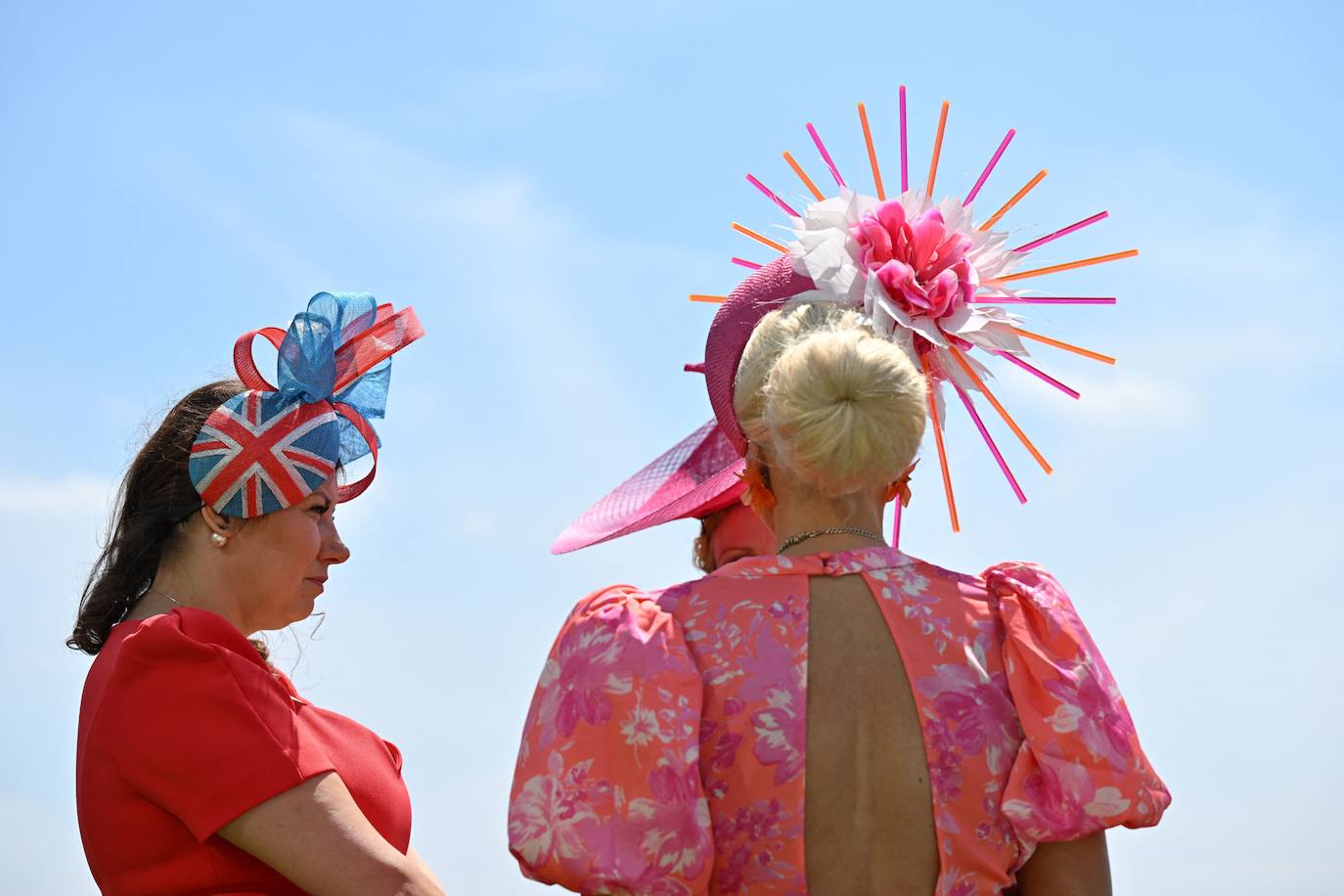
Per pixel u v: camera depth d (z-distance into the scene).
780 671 4.26
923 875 4.15
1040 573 4.52
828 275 4.98
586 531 6.92
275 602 6.18
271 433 6.05
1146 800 4.21
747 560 4.48
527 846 4.13
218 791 5.38
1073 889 4.25
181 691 5.47
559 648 4.38
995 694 4.31
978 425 5.43
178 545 6.09
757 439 4.62
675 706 4.18
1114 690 4.36
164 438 6.12
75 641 6.12
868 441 4.26
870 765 4.19
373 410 6.74
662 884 4.05
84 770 5.63
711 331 5.13
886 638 4.32
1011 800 4.18
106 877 5.58
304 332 6.21
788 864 4.13
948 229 5.36
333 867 5.36
